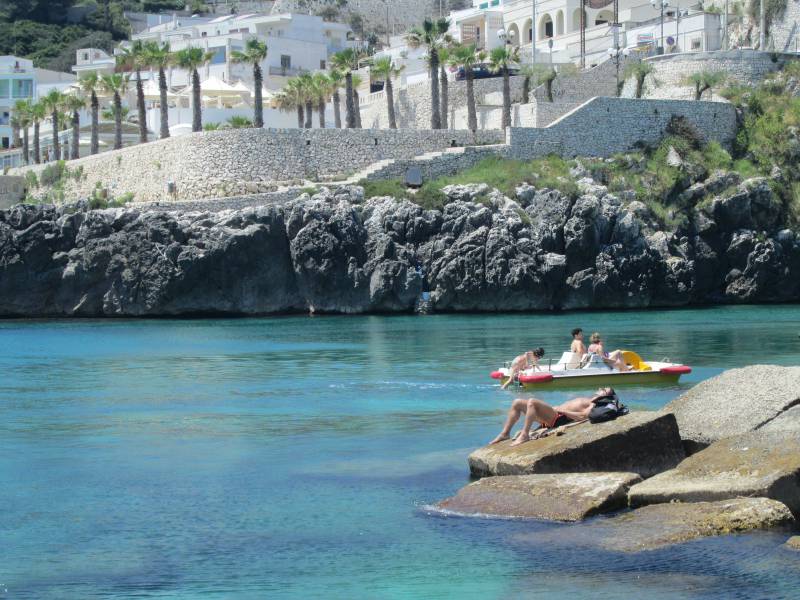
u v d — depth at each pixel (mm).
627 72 119688
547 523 24812
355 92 121125
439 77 119250
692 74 116875
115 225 97000
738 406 29281
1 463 32406
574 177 100938
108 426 38719
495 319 86438
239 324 86312
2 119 164125
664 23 128375
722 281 103625
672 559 22500
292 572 22547
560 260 94750
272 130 101000
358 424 38375
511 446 29000
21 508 27281
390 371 53844
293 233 94688
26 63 167375
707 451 26641
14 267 97938
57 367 57750
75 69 175875
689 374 51000
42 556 23656
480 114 112688
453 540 24125
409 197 96250
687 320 83688
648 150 106375
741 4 134750
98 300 97688
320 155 101938
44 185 117000
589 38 134500
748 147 109562
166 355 63562
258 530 25234
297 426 38188
